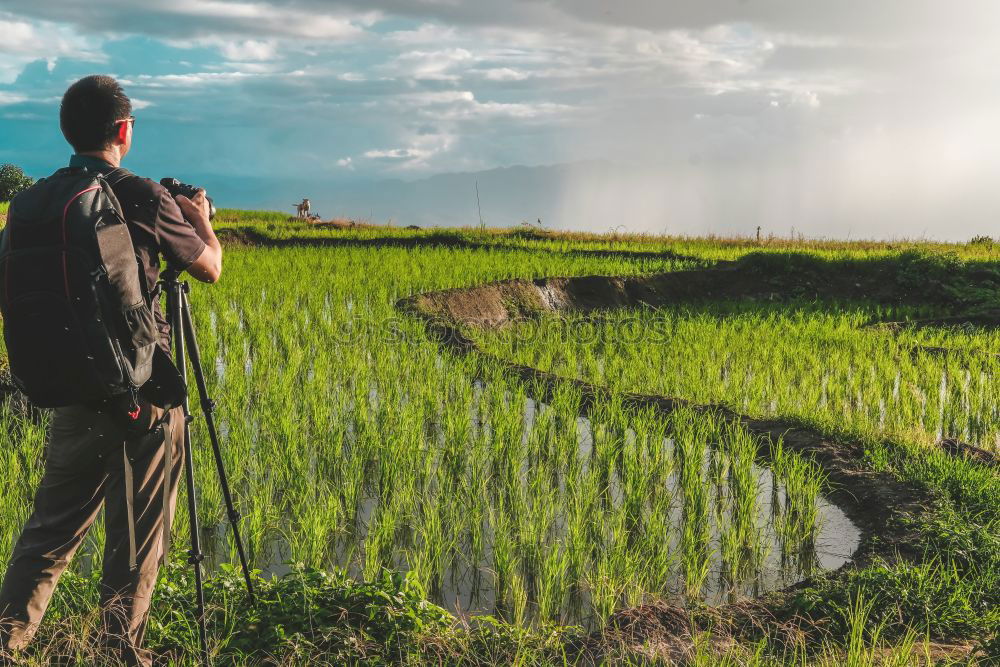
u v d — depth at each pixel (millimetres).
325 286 17906
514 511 6582
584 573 5641
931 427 9773
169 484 3332
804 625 4781
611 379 11430
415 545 6105
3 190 38469
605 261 23656
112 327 2941
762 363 12539
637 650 4070
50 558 3293
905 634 4684
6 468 6613
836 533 6754
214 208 3713
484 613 5285
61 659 3471
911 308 20594
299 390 9875
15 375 2979
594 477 7176
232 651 3721
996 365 12992
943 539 6016
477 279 19250
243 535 5762
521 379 11227
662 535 5996
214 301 15492
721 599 5566
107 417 3113
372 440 7746
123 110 3283
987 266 22406
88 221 2904
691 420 9000
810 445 8477
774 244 30422
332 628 3820
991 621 4793
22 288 2869
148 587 3357
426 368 10914
